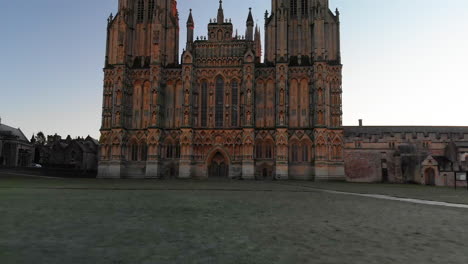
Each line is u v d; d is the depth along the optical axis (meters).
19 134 142.00
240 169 84.75
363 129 101.44
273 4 90.94
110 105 88.06
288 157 83.81
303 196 32.91
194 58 89.06
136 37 93.19
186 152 84.50
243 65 85.75
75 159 120.56
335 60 86.25
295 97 86.44
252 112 84.06
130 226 15.28
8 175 78.19
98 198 27.81
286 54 86.56
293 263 9.88
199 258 10.34
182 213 19.56
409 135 87.94
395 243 12.37
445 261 10.12
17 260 9.97
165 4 93.56
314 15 85.81
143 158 87.50
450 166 78.69
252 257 10.48
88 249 11.23
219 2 91.88
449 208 23.36
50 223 15.79
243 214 19.41
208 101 88.00
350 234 13.92
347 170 87.12
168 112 89.06
